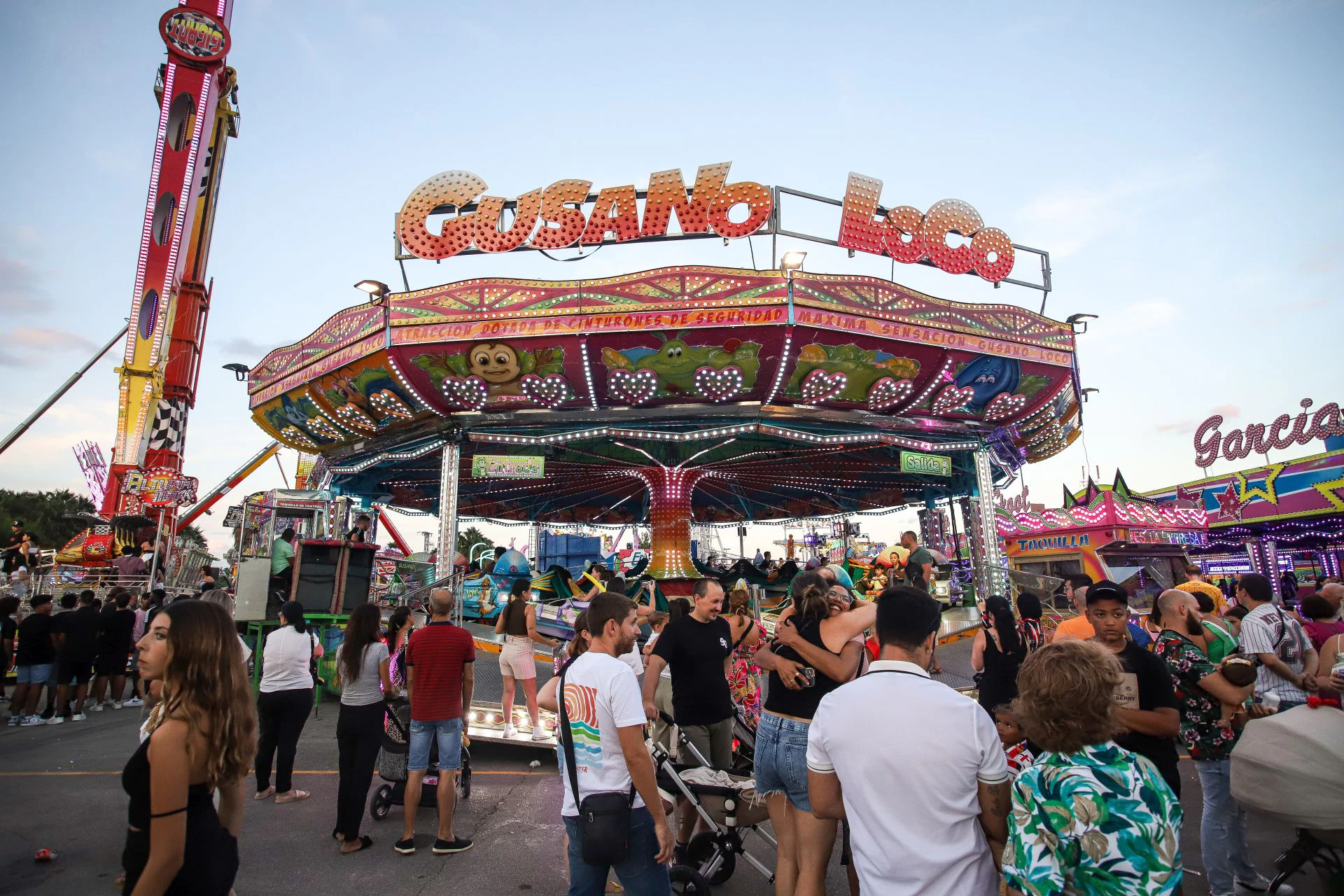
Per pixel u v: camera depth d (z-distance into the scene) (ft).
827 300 50.39
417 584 53.11
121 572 63.57
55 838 20.25
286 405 63.31
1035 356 56.80
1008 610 19.53
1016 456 72.08
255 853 19.06
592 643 12.69
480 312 50.67
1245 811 16.21
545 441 56.85
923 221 55.67
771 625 30.07
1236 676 15.81
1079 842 7.91
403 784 21.97
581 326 49.90
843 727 9.02
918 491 85.76
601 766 11.70
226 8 121.19
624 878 11.73
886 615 9.62
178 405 112.68
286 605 24.72
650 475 70.90
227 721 9.21
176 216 112.47
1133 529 77.71
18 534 70.90
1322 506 87.86
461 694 19.79
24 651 36.99
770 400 55.26
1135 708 13.07
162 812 8.52
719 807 16.40
